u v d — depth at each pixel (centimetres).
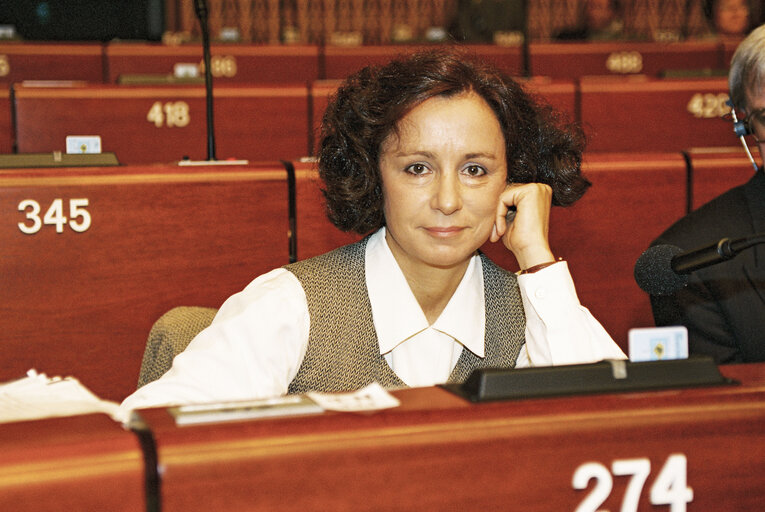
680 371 78
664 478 72
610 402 72
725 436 73
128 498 60
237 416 68
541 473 69
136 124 352
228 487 62
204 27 213
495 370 75
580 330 120
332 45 554
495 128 113
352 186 121
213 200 194
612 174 228
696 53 592
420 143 111
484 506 68
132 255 188
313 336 118
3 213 178
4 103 339
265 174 198
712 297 160
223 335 112
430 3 856
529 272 124
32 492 58
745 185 164
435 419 68
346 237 204
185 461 61
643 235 231
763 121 156
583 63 582
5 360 181
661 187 231
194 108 359
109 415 71
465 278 128
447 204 110
